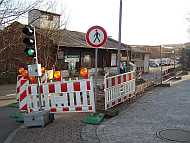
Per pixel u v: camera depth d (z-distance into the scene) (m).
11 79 26.62
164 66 34.78
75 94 9.96
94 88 9.84
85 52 34.12
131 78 13.43
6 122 9.62
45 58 28.16
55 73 14.57
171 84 22.30
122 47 38.94
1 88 22.25
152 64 50.69
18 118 9.84
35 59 10.16
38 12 22.36
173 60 35.03
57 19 31.33
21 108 10.71
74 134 7.71
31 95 10.55
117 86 11.61
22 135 7.77
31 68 9.89
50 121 9.28
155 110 10.91
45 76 15.05
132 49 41.97
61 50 30.25
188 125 8.58
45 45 28.09
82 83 9.88
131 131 7.88
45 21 29.81
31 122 8.61
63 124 8.95
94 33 9.05
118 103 11.85
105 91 10.40
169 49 34.09
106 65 38.00
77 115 10.36
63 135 7.64
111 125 8.61
